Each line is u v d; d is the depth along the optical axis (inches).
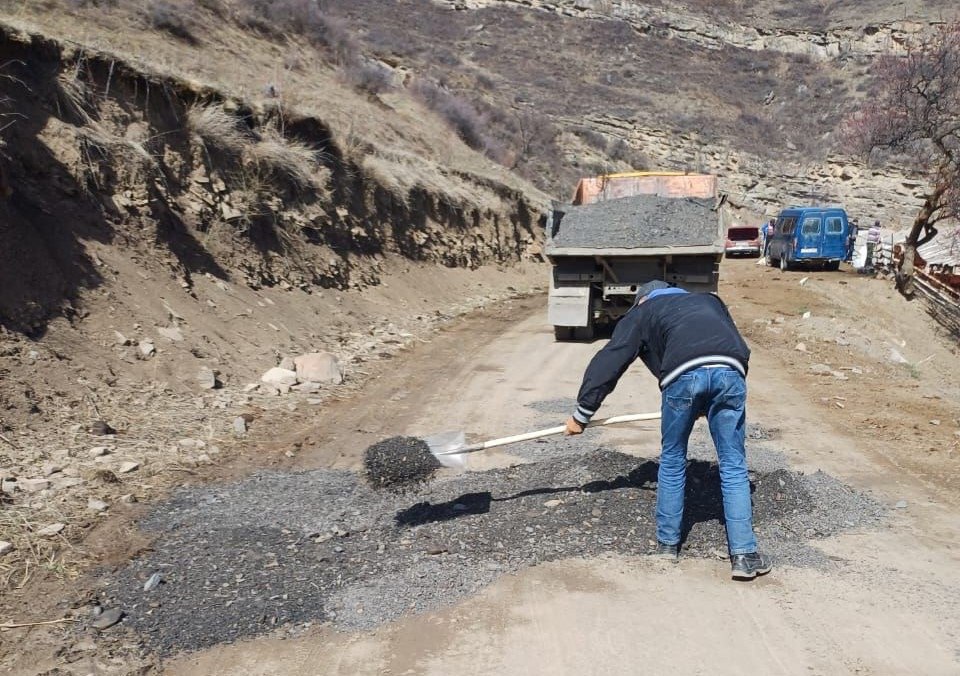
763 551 182.5
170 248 414.3
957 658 138.3
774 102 2615.7
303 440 283.4
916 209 2225.6
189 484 232.1
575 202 591.5
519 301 794.8
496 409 333.7
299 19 1201.4
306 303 496.1
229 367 360.2
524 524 197.2
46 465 228.8
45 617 155.6
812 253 1194.6
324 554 183.0
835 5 3068.4
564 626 151.4
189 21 861.2
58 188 371.6
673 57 2758.4
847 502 212.4
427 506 212.7
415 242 761.0
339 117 887.7
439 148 1142.3
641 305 184.1
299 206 567.2
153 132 458.6
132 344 331.3
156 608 159.6
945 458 264.5
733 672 135.0
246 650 145.9
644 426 296.5
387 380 394.3
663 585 167.3
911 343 743.1
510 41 2568.9
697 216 516.4
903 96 930.7
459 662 140.3
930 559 179.6
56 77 417.7
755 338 575.2
